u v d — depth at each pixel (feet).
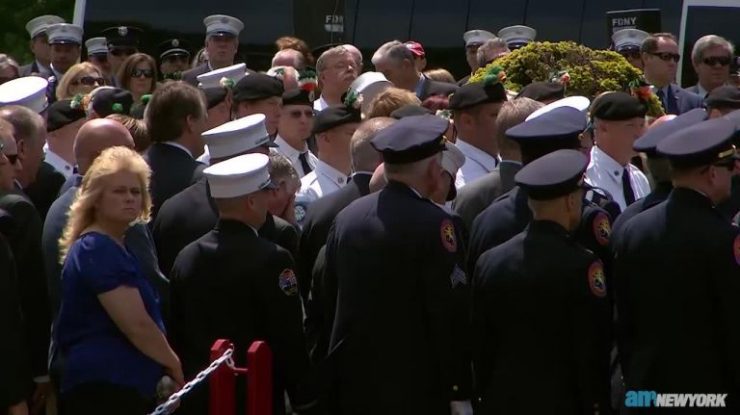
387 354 48.34
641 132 60.13
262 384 48.01
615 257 48.06
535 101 55.88
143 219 49.19
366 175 54.19
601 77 68.28
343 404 49.29
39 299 53.31
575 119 50.96
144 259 50.67
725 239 46.21
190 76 88.33
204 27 118.73
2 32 156.46
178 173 55.67
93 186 48.57
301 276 54.39
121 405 47.70
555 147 50.49
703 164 46.75
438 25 117.91
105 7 118.93
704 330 46.60
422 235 48.03
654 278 46.85
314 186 61.26
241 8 118.11
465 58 117.80
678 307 46.60
